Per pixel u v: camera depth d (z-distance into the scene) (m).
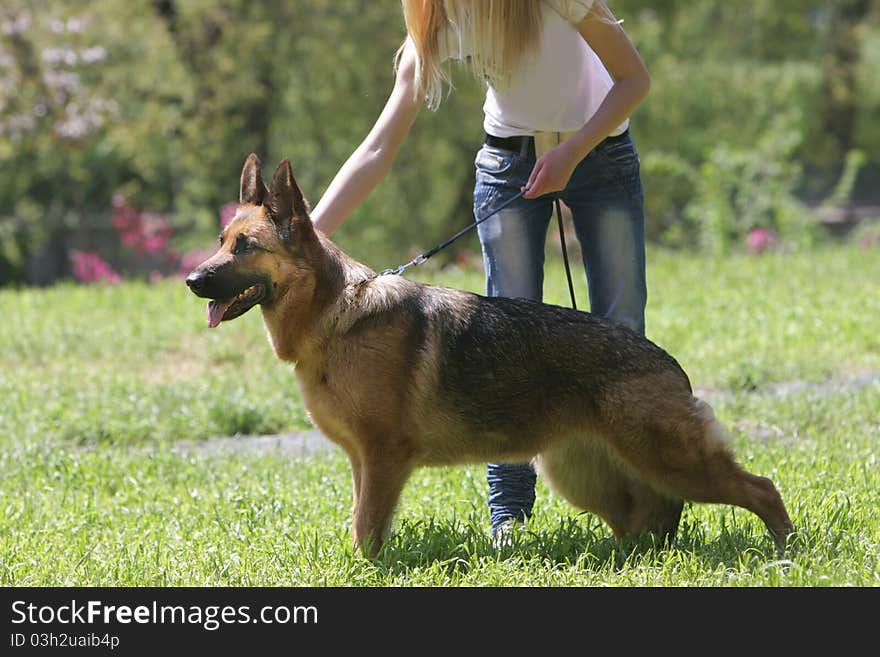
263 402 15.84
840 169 63.50
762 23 54.78
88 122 37.59
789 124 49.97
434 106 9.27
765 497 8.61
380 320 8.48
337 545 8.92
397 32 39.59
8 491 11.95
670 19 49.66
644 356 8.64
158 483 12.26
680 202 50.31
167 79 39.59
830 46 59.34
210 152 40.69
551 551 8.86
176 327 20.36
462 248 43.06
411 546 8.82
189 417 15.32
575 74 9.09
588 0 8.59
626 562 8.38
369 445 8.54
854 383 16.28
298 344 8.55
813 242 36.41
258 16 39.34
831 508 9.54
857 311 20.28
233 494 11.18
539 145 9.34
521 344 8.64
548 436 8.77
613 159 9.30
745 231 36.12
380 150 9.38
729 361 17.08
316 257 8.49
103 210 54.44
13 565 8.82
